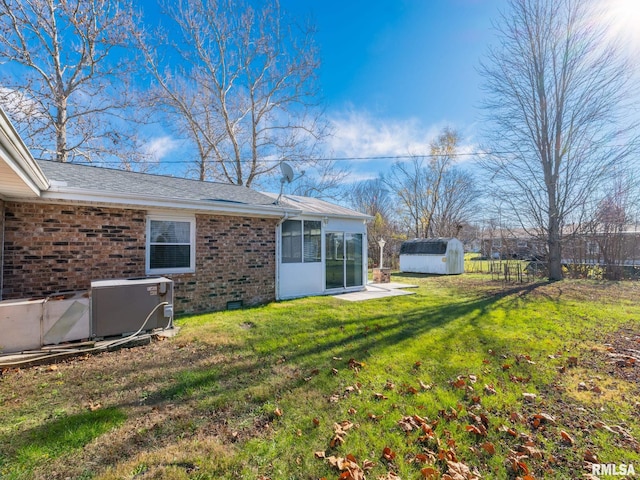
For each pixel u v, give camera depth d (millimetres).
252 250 7992
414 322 6062
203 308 7070
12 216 5055
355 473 2115
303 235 9211
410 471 2193
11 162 3193
